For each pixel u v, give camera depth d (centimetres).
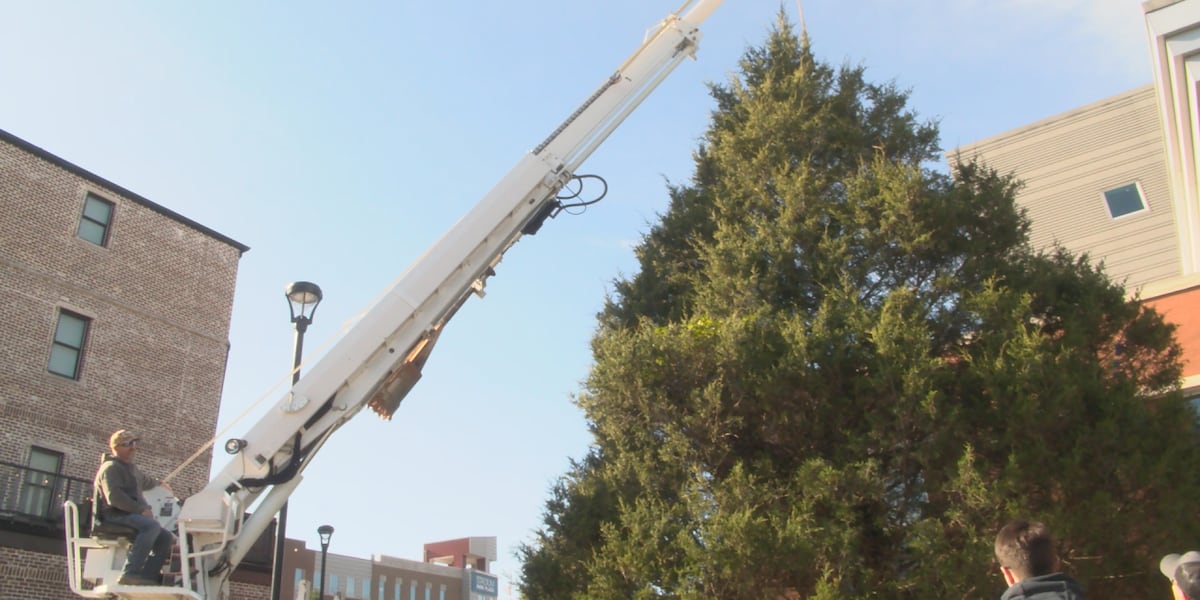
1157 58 1289
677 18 1080
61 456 1966
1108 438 948
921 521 952
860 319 1074
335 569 5762
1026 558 381
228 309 2494
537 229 978
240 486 798
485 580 6844
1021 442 980
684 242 1395
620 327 1281
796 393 1063
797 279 1203
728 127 1455
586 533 1127
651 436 1126
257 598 2075
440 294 898
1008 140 3031
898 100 1413
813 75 1421
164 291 2316
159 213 2359
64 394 2003
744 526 928
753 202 1300
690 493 1039
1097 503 921
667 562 1000
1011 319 1049
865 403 1048
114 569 729
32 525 1756
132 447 759
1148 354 1109
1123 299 1127
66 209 2123
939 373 1027
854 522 998
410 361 903
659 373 1087
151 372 2219
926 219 1156
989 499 918
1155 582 909
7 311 1938
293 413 822
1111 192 2798
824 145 1339
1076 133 2919
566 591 1112
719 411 1064
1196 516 926
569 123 1005
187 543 763
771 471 1047
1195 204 1547
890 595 943
